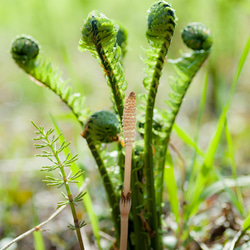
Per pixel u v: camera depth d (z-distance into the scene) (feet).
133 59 5.51
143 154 1.58
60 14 4.95
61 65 5.39
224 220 1.94
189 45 1.65
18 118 4.63
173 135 3.70
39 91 4.87
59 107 4.25
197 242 1.85
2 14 5.07
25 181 2.85
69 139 3.84
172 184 1.77
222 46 4.17
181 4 4.11
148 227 1.57
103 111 1.52
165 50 1.44
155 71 1.46
